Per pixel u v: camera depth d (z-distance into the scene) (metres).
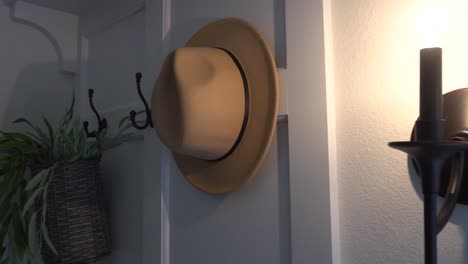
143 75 0.96
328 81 0.56
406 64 0.49
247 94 0.65
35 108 1.20
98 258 0.98
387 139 0.50
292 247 0.58
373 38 0.52
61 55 1.24
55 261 0.91
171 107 0.68
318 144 0.56
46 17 1.21
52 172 0.88
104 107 1.13
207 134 0.61
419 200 0.47
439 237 0.45
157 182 0.86
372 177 0.52
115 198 1.05
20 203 0.94
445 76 0.45
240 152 0.65
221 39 0.71
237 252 0.69
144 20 0.99
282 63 0.64
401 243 0.48
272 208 0.64
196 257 0.78
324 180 0.55
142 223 0.94
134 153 0.99
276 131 0.64
